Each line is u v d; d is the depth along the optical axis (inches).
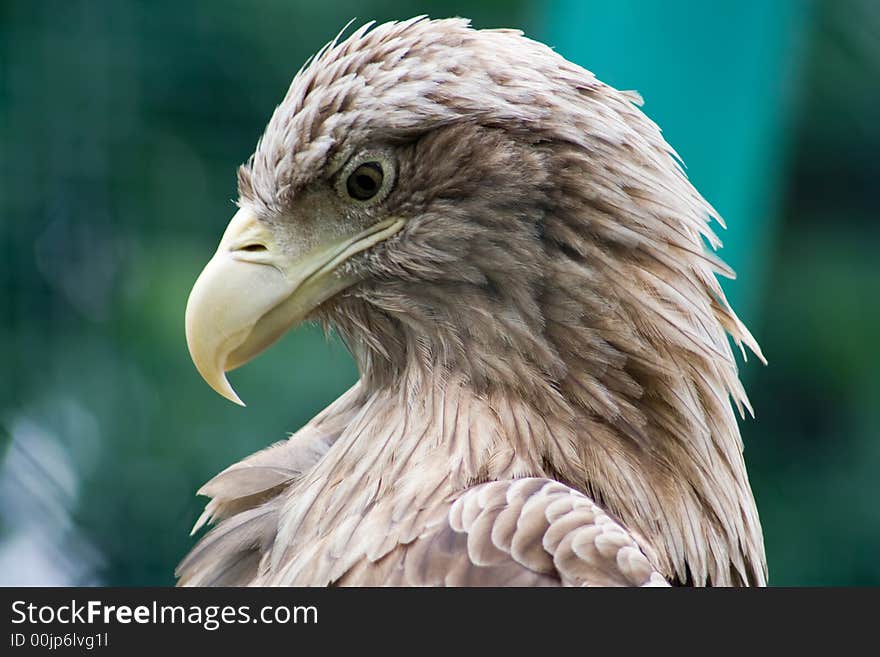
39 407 498.0
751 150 372.5
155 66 506.9
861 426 605.6
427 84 260.5
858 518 602.9
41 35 495.5
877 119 610.2
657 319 257.8
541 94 258.1
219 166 514.0
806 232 621.0
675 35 364.2
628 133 261.1
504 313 259.6
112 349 503.5
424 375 265.4
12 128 494.3
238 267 272.1
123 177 505.4
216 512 287.9
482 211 259.1
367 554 242.5
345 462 264.2
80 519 498.3
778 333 615.5
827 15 594.9
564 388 258.5
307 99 268.4
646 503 256.4
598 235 257.0
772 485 611.2
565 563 231.8
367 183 265.4
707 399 263.4
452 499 245.8
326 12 523.2
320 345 489.1
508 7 550.3
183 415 496.7
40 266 498.9
